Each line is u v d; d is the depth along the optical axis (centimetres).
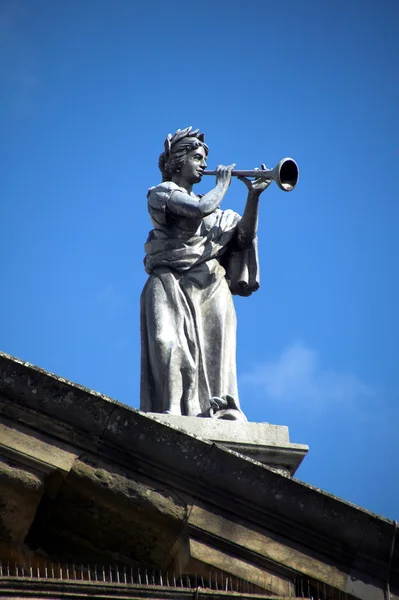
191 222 2334
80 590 1909
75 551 2014
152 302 2294
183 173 2384
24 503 1975
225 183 2341
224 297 2328
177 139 2397
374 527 2016
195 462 1994
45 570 1967
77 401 1988
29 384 1983
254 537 1995
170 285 2305
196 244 2341
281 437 2173
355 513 2012
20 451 1972
